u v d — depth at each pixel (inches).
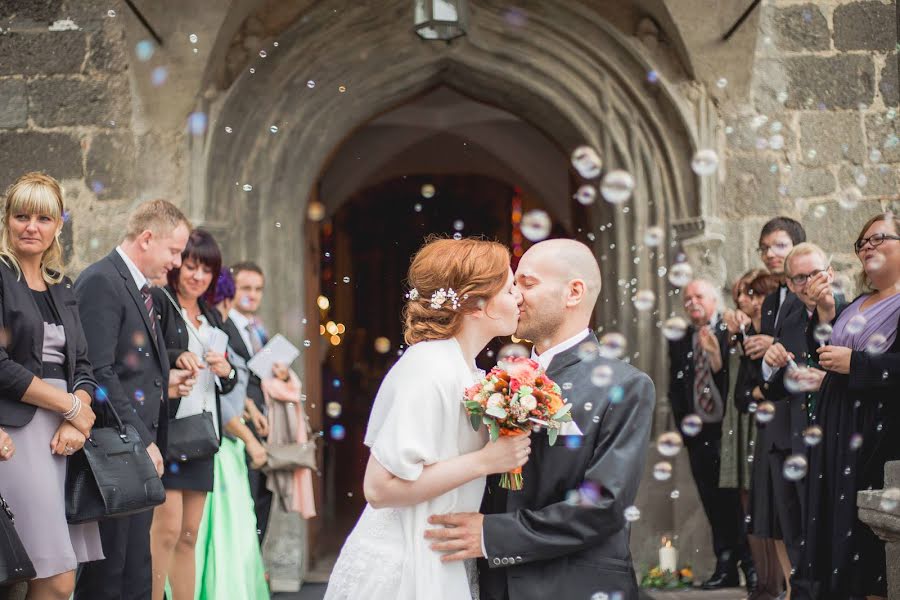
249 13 219.1
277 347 175.0
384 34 223.5
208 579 155.0
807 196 221.5
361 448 485.1
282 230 227.1
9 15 218.1
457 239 86.0
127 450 118.9
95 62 216.7
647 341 224.4
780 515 158.1
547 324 87.3
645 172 226.1
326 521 304.3
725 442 196.9
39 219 116.6
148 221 133.0
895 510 111.7
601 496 79.3
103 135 215.6
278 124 224.7
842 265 219.8
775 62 223.0
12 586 129.1
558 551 79.3
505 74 227.8
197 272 151.2
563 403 82.6
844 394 134.0
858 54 223.3
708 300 198.8
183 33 210.7
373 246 584.1
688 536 216.8
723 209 221.5
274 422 187.8
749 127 221.5
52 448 113.2
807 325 156.7
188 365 138.3
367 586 80.9
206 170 213.9
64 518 113.3
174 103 213.9
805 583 140.6
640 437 81.5
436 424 79.0
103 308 127.6
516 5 224.4
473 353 84.7
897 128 221.6
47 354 116.7
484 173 413.7
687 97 221.5
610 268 232.2
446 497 81.0
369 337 589.6
